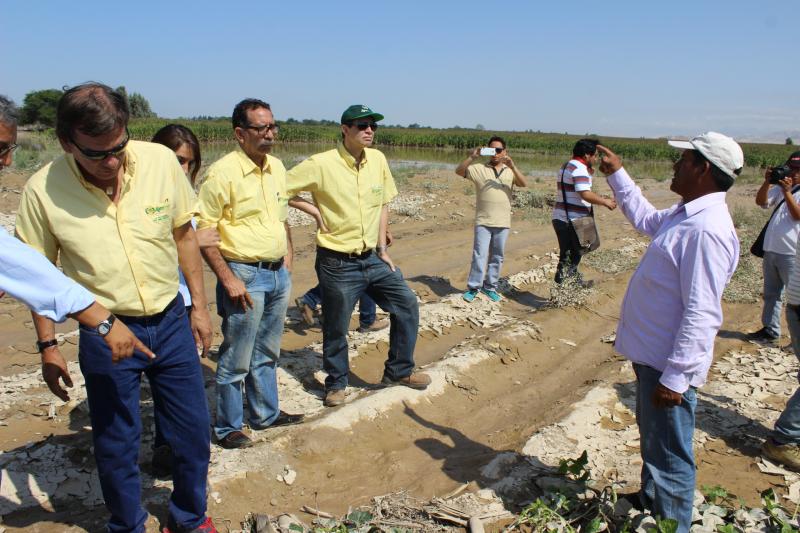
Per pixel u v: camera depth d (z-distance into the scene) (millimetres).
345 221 4520
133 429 2928
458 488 3959
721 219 2883
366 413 4707
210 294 7926
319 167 4449
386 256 4891
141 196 2764
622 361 6148
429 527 3512
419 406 5027
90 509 3527
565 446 4449
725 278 2887
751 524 3525
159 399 3049
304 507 3705
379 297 4930
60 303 2318
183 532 3213
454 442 4641
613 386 5480
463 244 11352
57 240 2711
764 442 4559
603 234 12820
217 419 4102
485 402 5348
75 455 3959
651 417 3160
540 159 44062
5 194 12180
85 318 2396
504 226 7797
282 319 4203
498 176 7676
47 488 3641
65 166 2645
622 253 10977
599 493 3736
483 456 4387
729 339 6934
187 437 3066
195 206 3160
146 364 2893
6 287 2271
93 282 2721
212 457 3965
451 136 60906
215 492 3662
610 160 3713
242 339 3920
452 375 5539
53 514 3463
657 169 36719
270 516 3605
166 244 2881
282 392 5121
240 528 3492
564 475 3979
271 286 4016
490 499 3783
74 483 3711
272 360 4293
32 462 3840
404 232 12430
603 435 4672
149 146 2889
